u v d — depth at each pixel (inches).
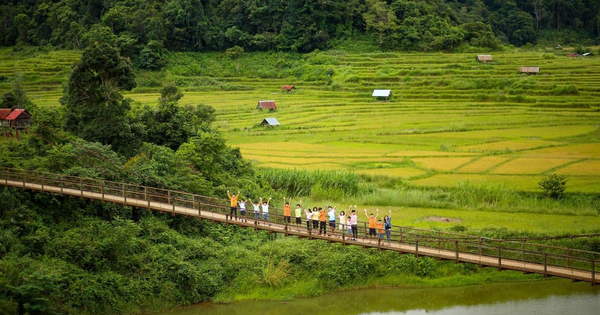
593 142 4089.6
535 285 2066.9
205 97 6200.8
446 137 4362.7
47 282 1706.4
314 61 7244.1
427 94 6023.6
